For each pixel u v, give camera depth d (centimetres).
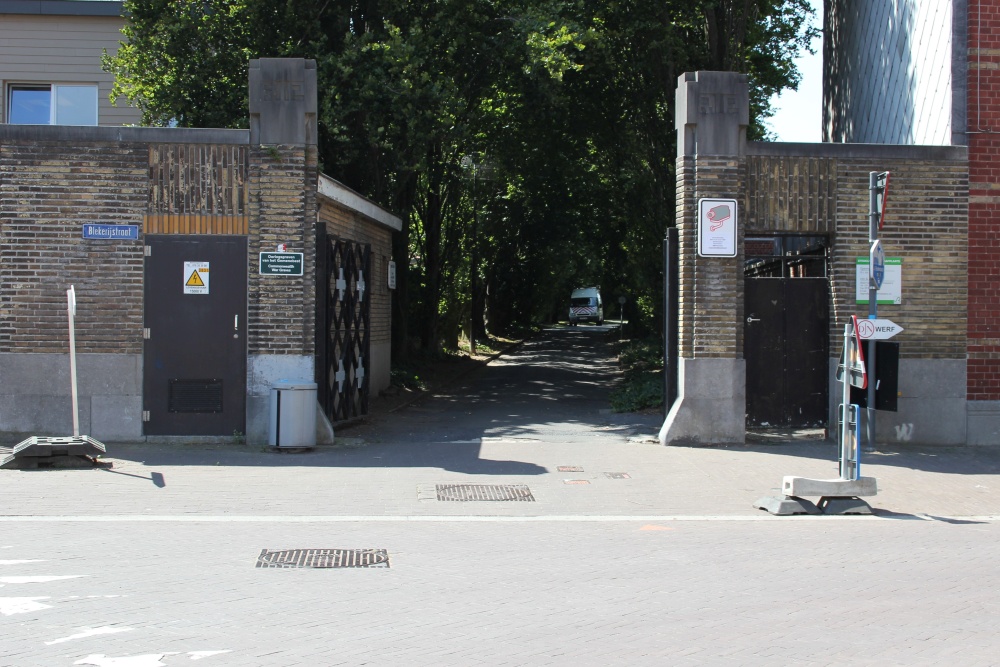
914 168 1462
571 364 3416
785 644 592
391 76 1911
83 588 706
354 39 1942
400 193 2417
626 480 1191
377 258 2066
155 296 1389
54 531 898
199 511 995
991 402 1473
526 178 3206
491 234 3981
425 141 1967
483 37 2092
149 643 584
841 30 1972
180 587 713
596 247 4478
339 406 1552
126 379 1391
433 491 1110
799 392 1488
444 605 675
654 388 1916
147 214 1386
